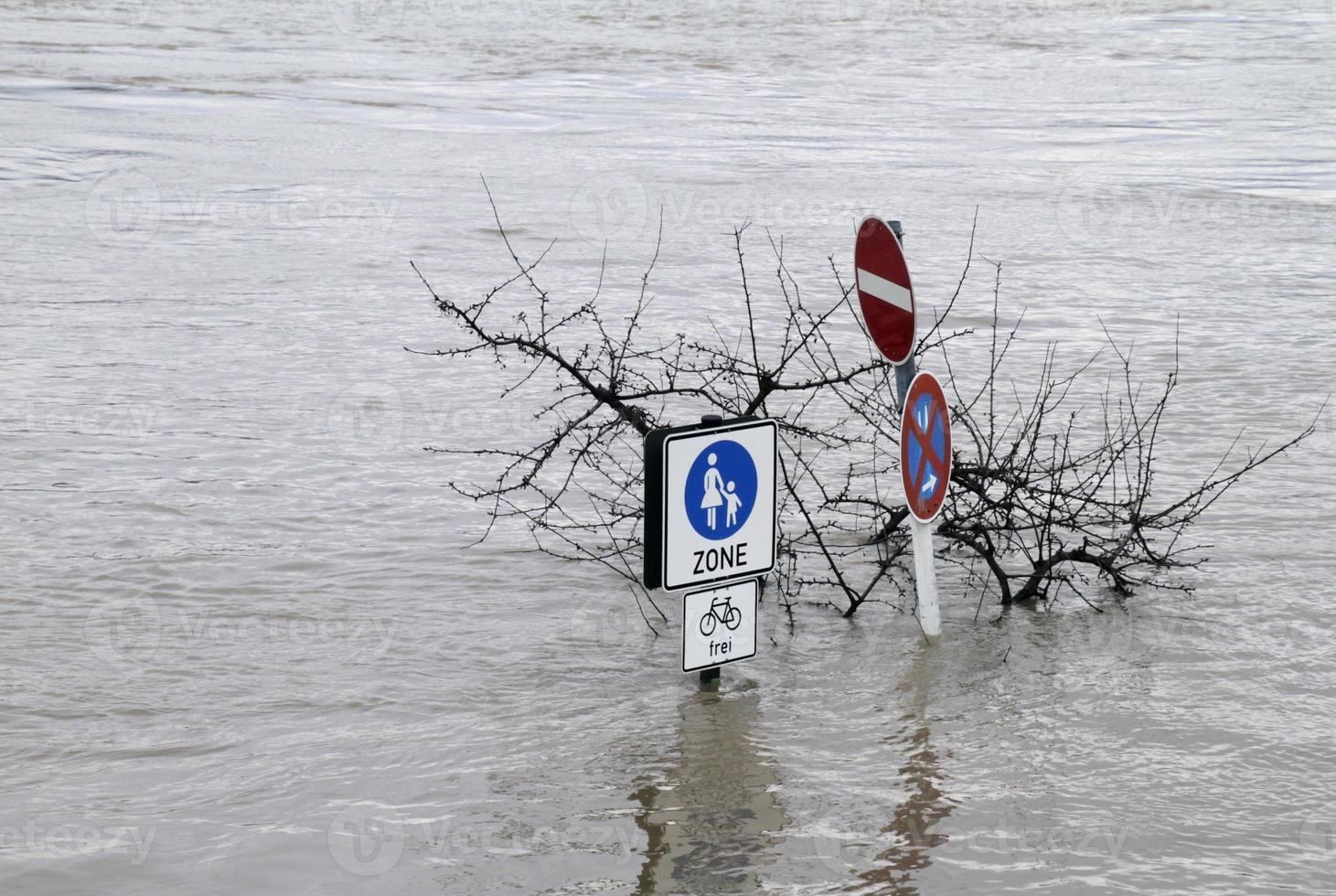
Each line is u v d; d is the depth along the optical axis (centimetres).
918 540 649
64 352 1247
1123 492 881
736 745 555
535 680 619
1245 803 512
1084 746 554
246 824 502
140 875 470
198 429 1027
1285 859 477
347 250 1738
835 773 532
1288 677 617
